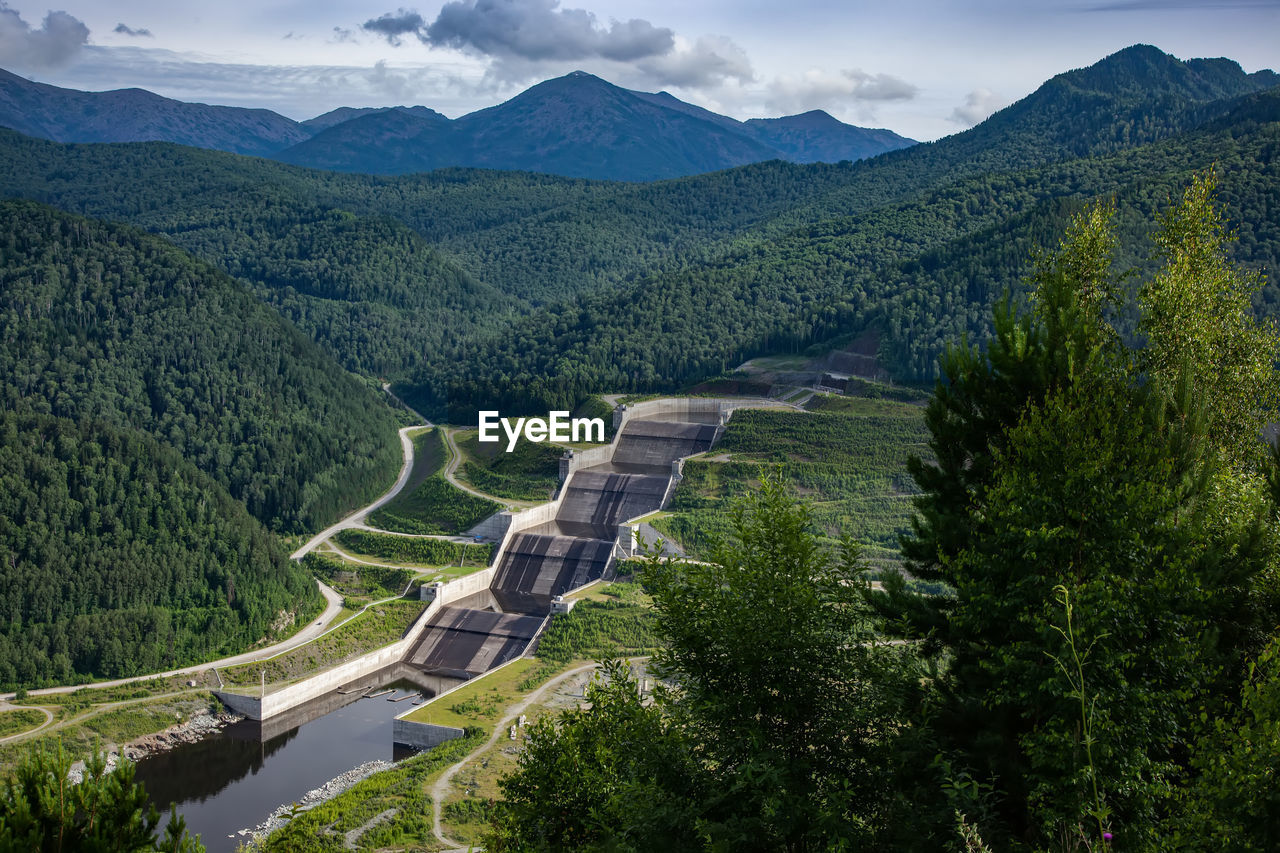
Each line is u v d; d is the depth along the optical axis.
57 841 35.41
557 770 54.62
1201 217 66.88
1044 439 47.31
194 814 141.75
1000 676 45.31
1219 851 33.09
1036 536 44.41
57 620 190.50
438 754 143.75
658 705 48.97
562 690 171.62
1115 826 38.25
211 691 180.75
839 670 44.94
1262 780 32.88
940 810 41.47
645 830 41.91
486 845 57.56
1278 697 34.47
